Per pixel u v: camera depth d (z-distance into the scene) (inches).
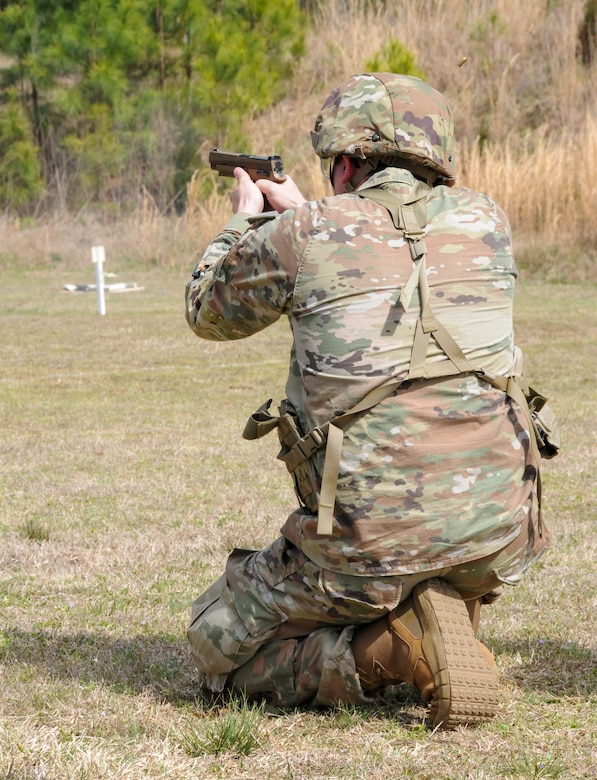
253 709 133.2
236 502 266.5
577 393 420.5
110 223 1093.8
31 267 973.8
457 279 125.4
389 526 121.3
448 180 138.4
